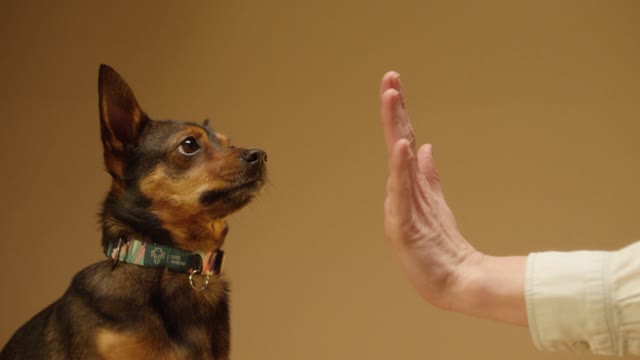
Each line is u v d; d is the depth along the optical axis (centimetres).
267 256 420
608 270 91
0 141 447
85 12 445
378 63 417
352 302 411
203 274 197
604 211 397
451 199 405
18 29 450
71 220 440
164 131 200
